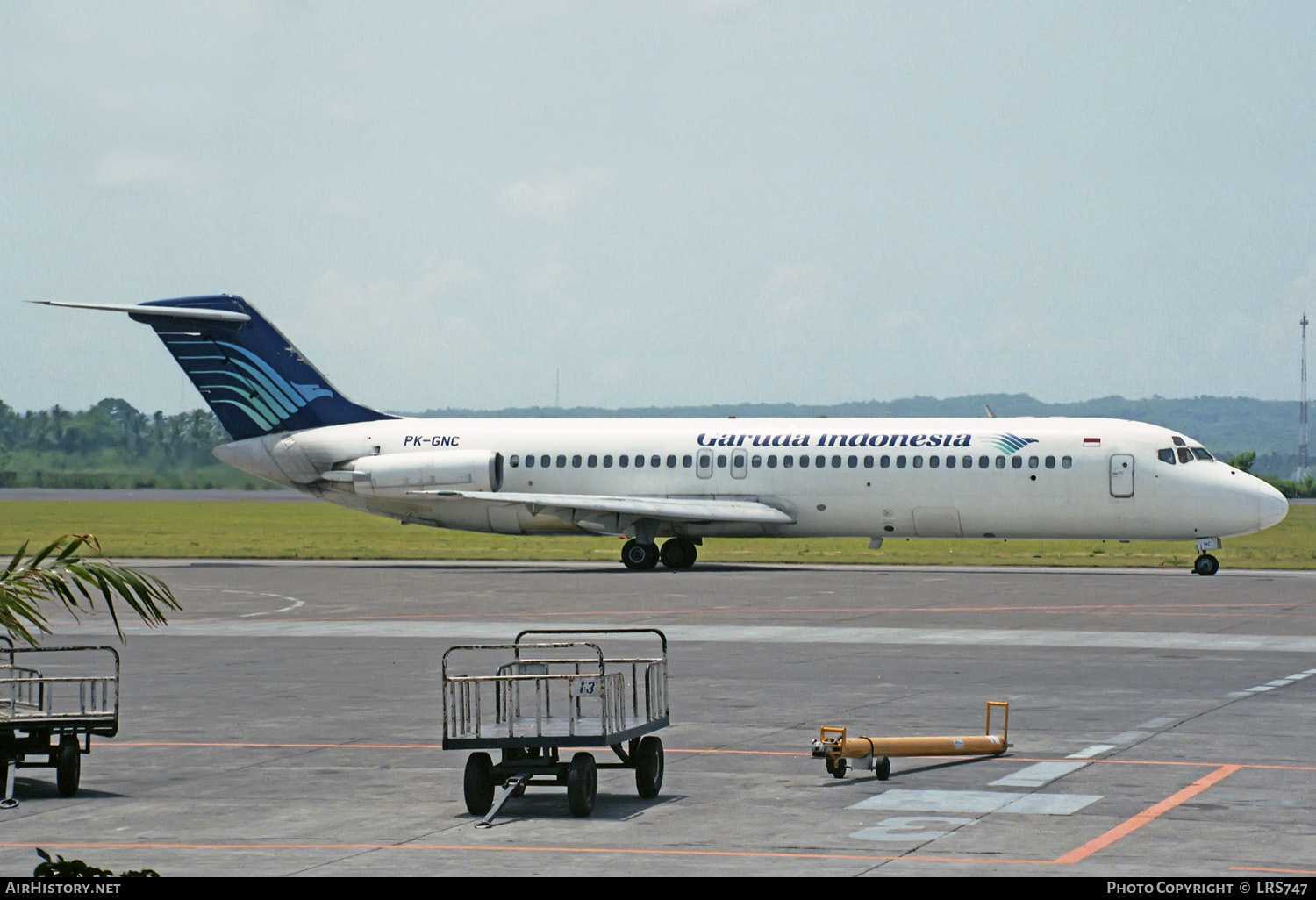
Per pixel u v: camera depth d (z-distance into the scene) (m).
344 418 158.75
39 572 41.12
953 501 142.50
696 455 148.88
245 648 83.75
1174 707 60.28
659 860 36.72
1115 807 42.19
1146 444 139.25
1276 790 44.28
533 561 167.62
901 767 48.59
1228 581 129.88
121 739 55.03
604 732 42.34
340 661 77.69
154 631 93.44
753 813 42.03
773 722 57.53
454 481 150.75
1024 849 37.38
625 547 148.88
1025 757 49.91
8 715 46.59
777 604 107.81
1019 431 142.38
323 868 36.16
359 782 47.12
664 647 47.09
